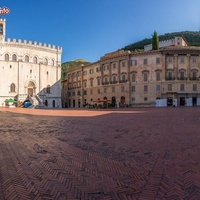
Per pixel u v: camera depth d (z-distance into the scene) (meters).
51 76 80.38
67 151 10.05
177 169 7.47
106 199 5.31
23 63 74.25
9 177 6.82
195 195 5.51
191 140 12.01
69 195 5.54
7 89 72.12
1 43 71.31
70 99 93.62
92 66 81.38
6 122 22.38
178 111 36.41
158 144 11.23
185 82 64.12
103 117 27.47
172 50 63.94
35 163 8.29
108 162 8.35
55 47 81.88
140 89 67.19
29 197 5.43
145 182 6.37
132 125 18.66
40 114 34.97
